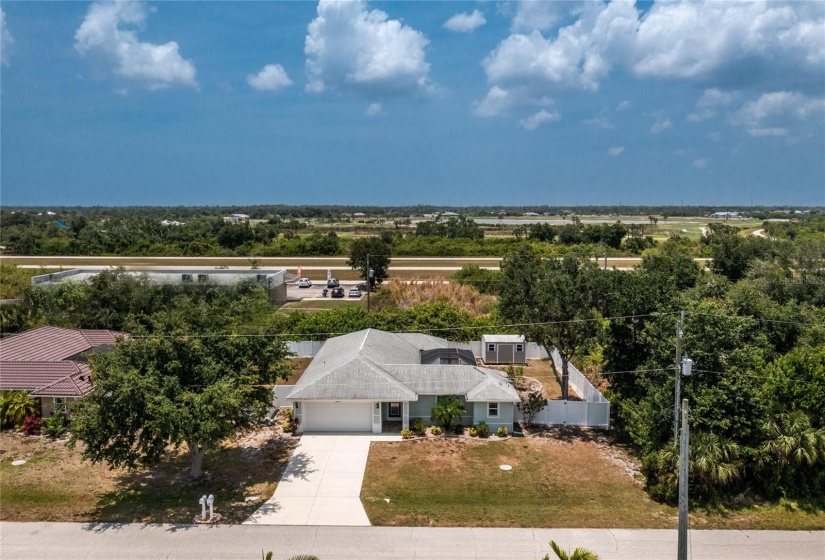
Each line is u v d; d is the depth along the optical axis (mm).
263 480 25891
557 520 22766
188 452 28766
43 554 20125
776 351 36000
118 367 23594
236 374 25078
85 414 22641
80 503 23828
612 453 29141
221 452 28703
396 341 39500
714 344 25422
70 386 31406
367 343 36125
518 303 34156
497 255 110750
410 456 28484
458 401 31625
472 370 33625
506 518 22891
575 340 33094
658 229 194500
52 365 33438
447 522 22562
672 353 25984
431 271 89875
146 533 21531
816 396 25219
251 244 117250
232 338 26281
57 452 28672
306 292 76188
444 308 48062
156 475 26375
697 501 24203
